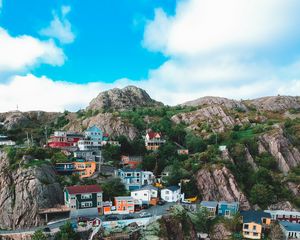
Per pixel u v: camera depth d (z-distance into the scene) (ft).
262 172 397.60
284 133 526.57
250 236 289.53
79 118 644.27
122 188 351.67
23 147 372.99
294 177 414.21
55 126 653.30
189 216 298.76
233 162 428.97
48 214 284.00
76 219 280.31
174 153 456.45
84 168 362.74
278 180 408.26
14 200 289.53
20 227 271.28
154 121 615.57
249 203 362.74
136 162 418.10
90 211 294.05
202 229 295.48
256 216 304.71
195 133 558.15
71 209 286.05
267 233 294.87
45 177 310.86
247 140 487.61
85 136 459.73
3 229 271.69
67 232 238.27
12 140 523.29
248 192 384.27
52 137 465.47
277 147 481.87
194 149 485.97
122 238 247.09
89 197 294.66
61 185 321.73
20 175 302.25
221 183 376.89
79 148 435.12
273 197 370.73
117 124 531.50
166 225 272.31
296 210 360.28
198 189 374.02
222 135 531.09
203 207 312.09
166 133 544.21
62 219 281.33
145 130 560.20
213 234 294.66
